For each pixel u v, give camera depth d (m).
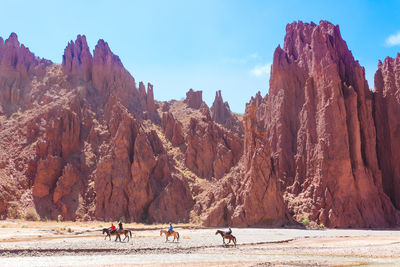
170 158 84.12
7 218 66.25
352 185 71.81
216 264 28.31
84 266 26.47
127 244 37.56
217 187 72.38
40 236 43.06
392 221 72.06
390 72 86.19
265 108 93.69
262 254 34.09
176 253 33.81
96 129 86.12
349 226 68.25
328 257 33.06
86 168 78.06
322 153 74.38
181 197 73.62
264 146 67.69
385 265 29.03
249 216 62.97
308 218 69.12
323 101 78.00
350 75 83.94
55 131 80.50
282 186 79.00
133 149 77.69
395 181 80.50
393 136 82.25
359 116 80.31
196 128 90.50
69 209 70.62
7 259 28.55
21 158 78.12
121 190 71.56
